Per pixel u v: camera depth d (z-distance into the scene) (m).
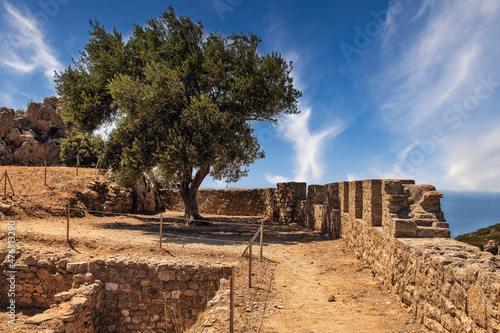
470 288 4.30
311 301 7.15
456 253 5.38
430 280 5.51
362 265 10.09
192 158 14.73
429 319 5.43
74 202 17.22
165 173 15.30
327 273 9.49
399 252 7.05
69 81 17.14
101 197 19.23
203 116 15.08
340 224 14.62
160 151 14.91
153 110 15.38
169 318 9.17
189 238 13.39
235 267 9.49
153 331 9.19
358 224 11.30
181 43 16.98
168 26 17.56
